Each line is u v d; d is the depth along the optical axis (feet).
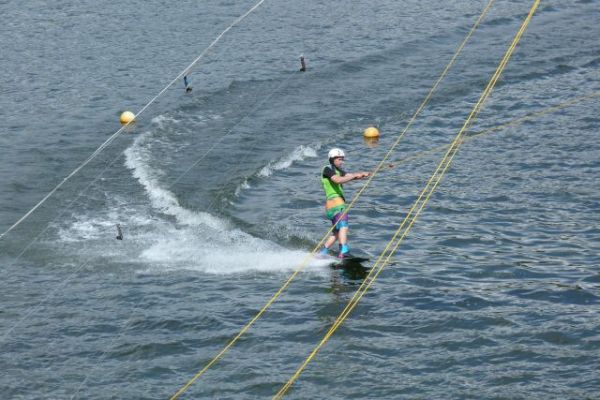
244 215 122.83
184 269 105.60
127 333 90.53
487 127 157.38
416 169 139.13
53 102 178.91
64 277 104.22
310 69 192.85
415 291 97.71
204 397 78.64
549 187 128.57
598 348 83.76
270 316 93.04
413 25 223.71
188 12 243.60
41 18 241.96
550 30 217.15
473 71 188.75
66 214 123.54
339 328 90.02
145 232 116.78
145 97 179.83
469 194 127.54
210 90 181.37
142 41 219.61
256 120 163.63
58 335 90.68
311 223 119.55
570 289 96.78
